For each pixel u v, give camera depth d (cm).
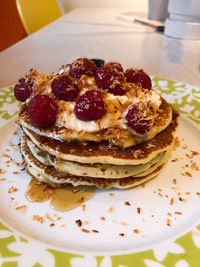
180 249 13
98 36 43
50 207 15
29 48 38
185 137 21
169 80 27
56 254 12
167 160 18
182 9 40
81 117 14
